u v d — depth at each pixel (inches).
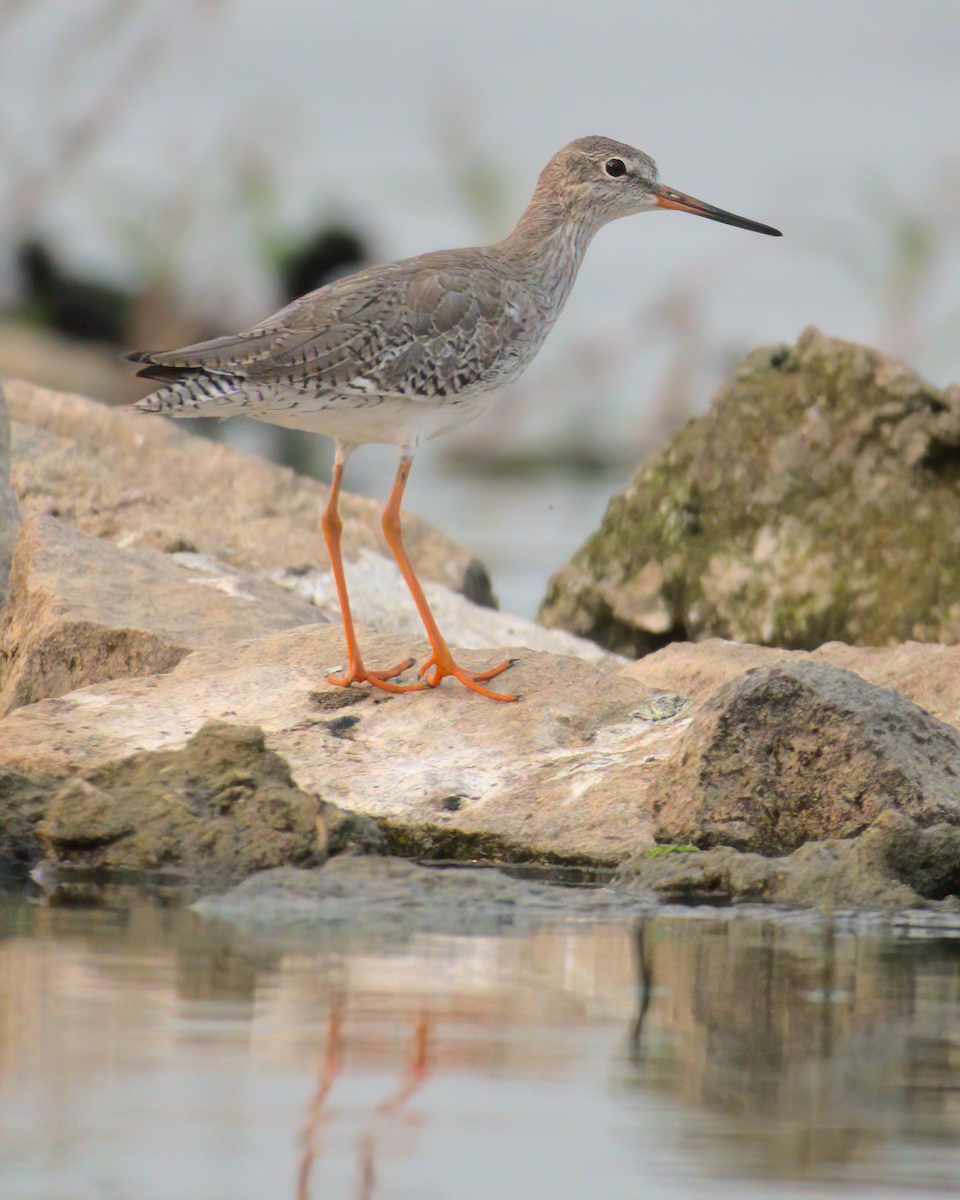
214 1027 284.0
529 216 605.9
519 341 564.7
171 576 604.7
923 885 406.0
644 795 445.7
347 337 517.3
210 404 503.5
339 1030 284.7
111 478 733.3
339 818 426.3
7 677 552.7
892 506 746.8
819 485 759.1
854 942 358.0
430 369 532.1
